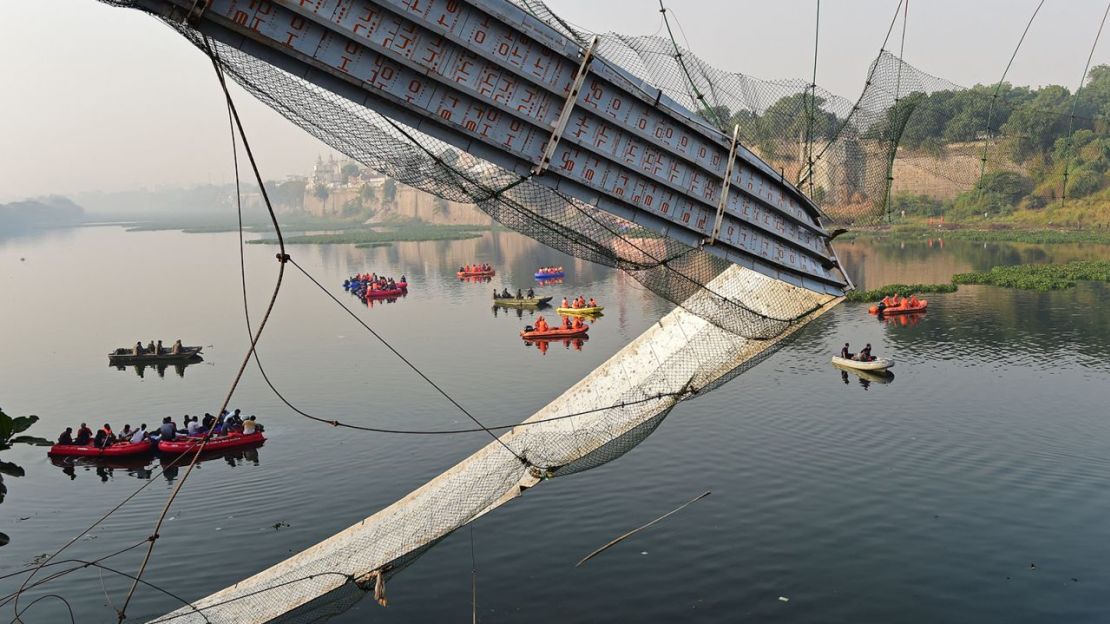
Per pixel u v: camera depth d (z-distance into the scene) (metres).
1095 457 35.97
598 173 14.91
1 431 40.84
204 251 183.38
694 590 25.78
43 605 26.12
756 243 17.03
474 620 23.78
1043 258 109.69
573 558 28.11
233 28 12.58
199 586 27.09
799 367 53.88
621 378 20.69
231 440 41.41
